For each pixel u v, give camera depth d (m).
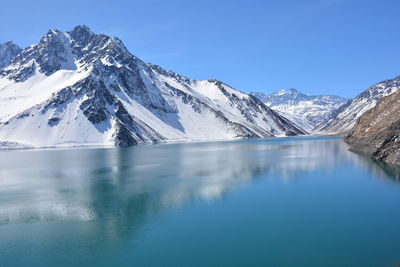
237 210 47.00
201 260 31.70
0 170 91.75
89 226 41.97
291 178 70.62
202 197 54.91
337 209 46.50
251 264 30.55
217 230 39.34
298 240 35.69
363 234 36.94
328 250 32.94
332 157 109.00
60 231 40.56
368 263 30.03
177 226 41.03
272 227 39.84
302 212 45.41
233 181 68.50
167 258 32.41
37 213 47.97
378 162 91.50
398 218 42.09
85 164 103.38
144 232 39.34
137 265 31.33
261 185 63.81
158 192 59.19
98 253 34.12
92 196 57.50
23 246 36.34
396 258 30.88
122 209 48.91
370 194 54.59
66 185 67.88
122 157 126.19
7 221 44.62
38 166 99.94
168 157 123.56
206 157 120.94
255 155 125.56
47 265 31.94
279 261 30.97
